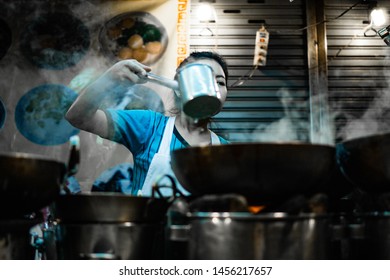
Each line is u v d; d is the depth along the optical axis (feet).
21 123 13.85
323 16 15.75
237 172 5.06
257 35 12.79
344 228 5.74
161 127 10.04
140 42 14.38
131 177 13.25
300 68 15.56
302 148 5.04
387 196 5.57
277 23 15.81
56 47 14.26
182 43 14.51
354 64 15.62
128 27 14.44
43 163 4.94
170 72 14.28
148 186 9.06
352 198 7.02
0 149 13.67
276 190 5.18
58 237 6.00
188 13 14.70
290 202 5.08
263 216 4.94
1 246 5.10
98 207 5.65
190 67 7.87
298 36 15.78
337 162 6.14
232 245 4.91
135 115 10.02
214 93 7.58
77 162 5.63
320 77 15.28
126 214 5.75
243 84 15.34
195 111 7.89
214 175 5.19
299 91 15.38
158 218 6.23
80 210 5.67
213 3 15.78
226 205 5.08
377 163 5.31
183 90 7.70
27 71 14.11
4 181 4.65
